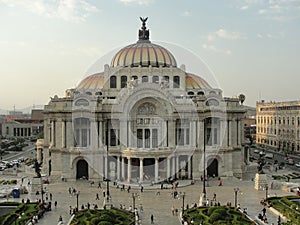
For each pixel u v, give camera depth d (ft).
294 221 193.36
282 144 647.97
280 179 370.73
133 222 217.56
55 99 372.58
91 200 284.20
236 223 210.38
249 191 316.60
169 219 234.79
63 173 361.10
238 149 395.14
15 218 232.12
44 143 398.62
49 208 255.29
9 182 350.64
